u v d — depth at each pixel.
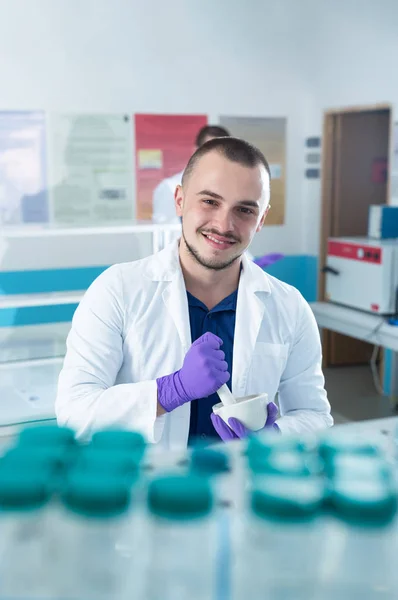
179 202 1.41
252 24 5.07
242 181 1.24
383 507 0.67
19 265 4.57
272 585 0.63
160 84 4.86
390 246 3.76
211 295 1.45
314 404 1.51
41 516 0.67
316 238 5.39
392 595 0.62
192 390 1.23
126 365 1.45
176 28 4.85
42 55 4.51
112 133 4.77
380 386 4.84
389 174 4.55
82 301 1.46
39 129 4.58
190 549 0.66
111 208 4.84
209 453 0.80
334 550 0.67
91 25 4.61
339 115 5.18
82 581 0.62
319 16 5.13
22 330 3.49
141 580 0.62
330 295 4.28
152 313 1.42
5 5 4.38
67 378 1.37
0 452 0.75
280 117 5.30
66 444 0.79
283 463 0.75
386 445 0.88
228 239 1.28
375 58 4.60
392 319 3.72
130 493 0.69
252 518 0.68
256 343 1.45
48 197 4.67
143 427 1.27
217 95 5.05
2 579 0.62
